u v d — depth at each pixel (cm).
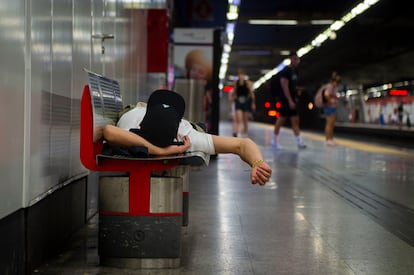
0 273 347
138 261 449
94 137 425
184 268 454
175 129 445
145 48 1205
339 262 480
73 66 545
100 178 453
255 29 4047
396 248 532
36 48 419
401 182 996
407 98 4369
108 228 451
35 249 427
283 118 1711
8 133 361
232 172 1138
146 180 447
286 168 1192
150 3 1271
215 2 3316
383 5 2600
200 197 816
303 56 4581
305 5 3130
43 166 442
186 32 1583
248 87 2023
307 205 759
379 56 4306
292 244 542
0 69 343
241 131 2823
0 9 343
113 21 757
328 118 1877
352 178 1046
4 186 353
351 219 667
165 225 450
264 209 725
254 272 447
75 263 459
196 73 1588
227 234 582
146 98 1233
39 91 429
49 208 468
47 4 450
